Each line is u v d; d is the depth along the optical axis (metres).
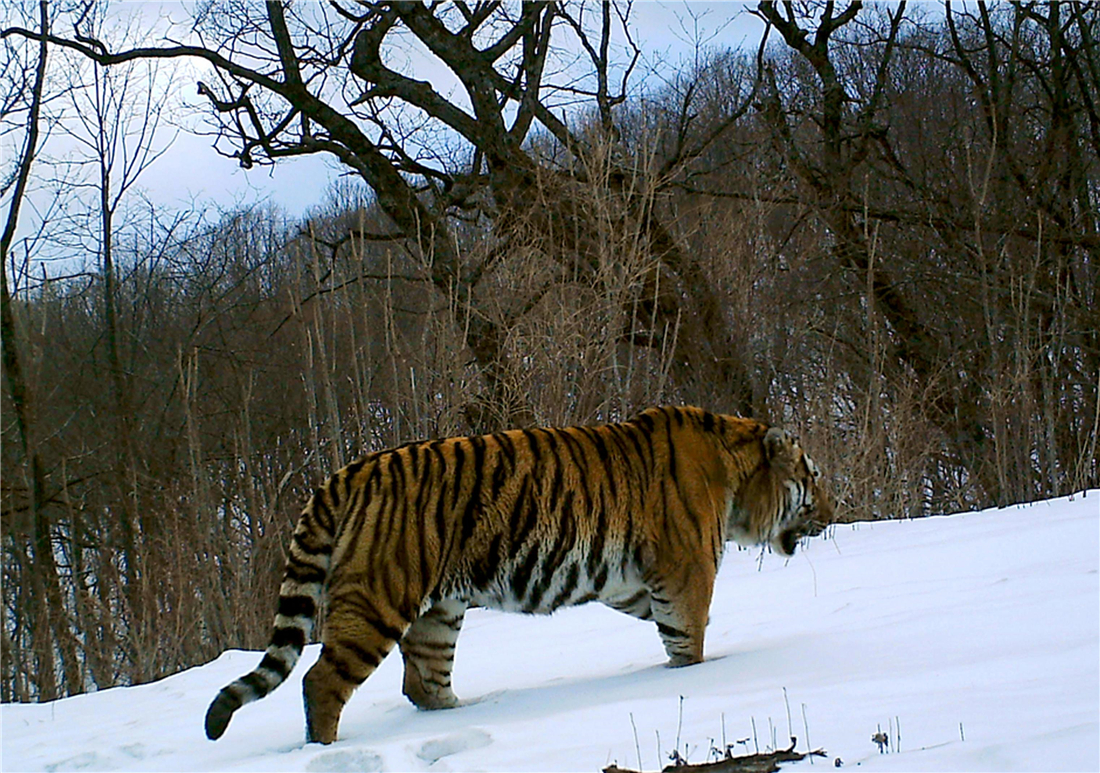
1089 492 11.32
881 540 10.14
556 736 5.16
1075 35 24.09
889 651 6.02
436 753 5.25
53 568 18.70
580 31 20.80
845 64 26.77
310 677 6.02
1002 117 21.67
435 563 6.29
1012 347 20.09
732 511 7.31
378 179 19.88
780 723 4.88
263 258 26.67
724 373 17.92
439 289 17.64
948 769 3.81
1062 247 21.52
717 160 23.41
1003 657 5.45
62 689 16.19
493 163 18.97
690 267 17.84
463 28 20.42
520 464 6.55
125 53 20.05
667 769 4.21
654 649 7.55
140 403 21.86
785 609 7.82
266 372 21.95
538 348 14.76
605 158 16.89
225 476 20.66
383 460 6.39
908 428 16.69
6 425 21.27
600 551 6.68
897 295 21.14
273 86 20.00
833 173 21.56
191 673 8.93
